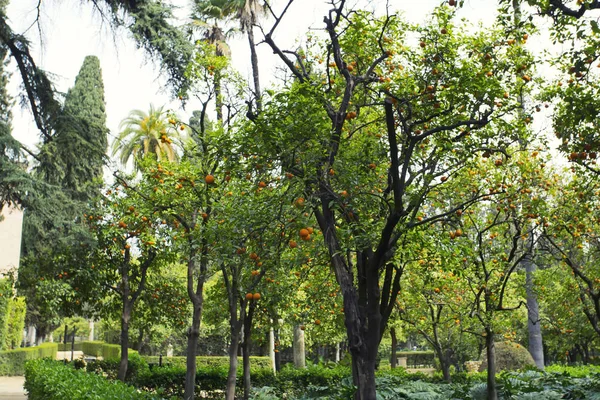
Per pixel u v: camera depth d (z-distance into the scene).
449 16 6.67
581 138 7.55
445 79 6.60
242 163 6.20
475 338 15.61
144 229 11.16
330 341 20.95
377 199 6.64
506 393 10.03
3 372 26.11
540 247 10.07
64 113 13.58
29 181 12.22
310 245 7.79
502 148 7.43
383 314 6.72
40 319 31.97
